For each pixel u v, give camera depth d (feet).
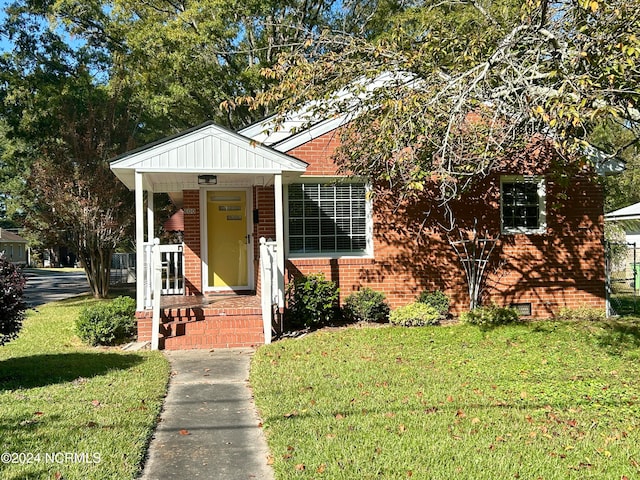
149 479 13.12
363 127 30.09
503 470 13.14
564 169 32.68
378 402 18.60
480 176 35.58
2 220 191.11
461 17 37.37
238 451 14.90
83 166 60.03
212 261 39.78
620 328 32.35
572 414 17.52
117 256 97.35
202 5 59.88
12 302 22.24
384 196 37.14
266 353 26.91
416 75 28.07
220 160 30.89
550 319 36.37
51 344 31.22
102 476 12.76
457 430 15.87
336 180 36.35
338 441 14.94
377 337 30.12
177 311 31.04
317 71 27.09
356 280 36.88
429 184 37.55
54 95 69.62
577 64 21.27
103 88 75.41
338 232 37.32
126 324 31.48
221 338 30.30
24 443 14.67
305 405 18.31
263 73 28.12
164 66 63.62
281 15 66.59
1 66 71.77
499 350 26.99
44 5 70.38
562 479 12.69
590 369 23.41
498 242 38.68
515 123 24.29
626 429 16.11
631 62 19.71
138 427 16.17
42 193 60.13
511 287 38.83
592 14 22.35
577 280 39.58
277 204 31.73
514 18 29.40
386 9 65.57
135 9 64.59
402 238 37.45
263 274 30.50
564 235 39.50
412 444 14.73
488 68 22.88
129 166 30.04
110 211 61.21
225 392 20.90
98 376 22.54
